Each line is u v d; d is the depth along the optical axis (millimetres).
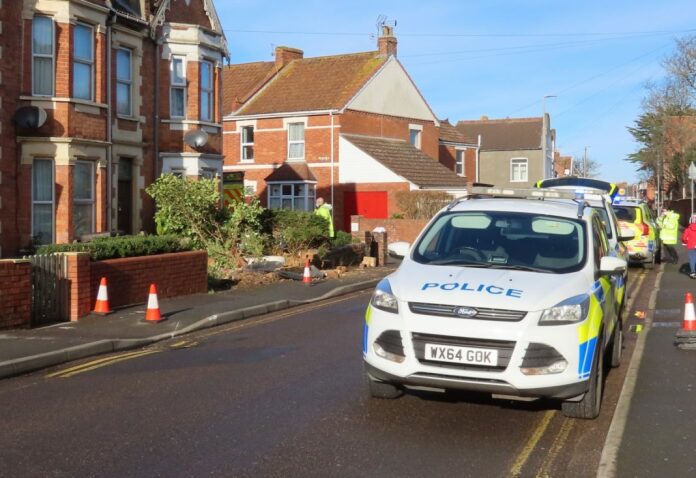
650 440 6340
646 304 15172
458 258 7730
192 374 8938
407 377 6637
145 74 22016
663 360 9680
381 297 6996
